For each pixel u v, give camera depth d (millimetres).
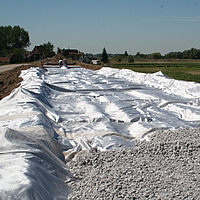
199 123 6570
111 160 4207
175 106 8273
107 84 12727
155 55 109000
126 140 5582
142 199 2979
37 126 4906
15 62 64188
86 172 3988
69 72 18734
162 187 3238
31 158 3283
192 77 26328
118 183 3279
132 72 15430
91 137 5562
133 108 8078
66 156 4660
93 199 3010
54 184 3258
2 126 4816
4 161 3064
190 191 3109
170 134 5402
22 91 7793
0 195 2377
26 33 79438
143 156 4340
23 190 2508
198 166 3828
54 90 10656
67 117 6902
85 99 9438
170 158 4211
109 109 8188
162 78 12617
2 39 76125
